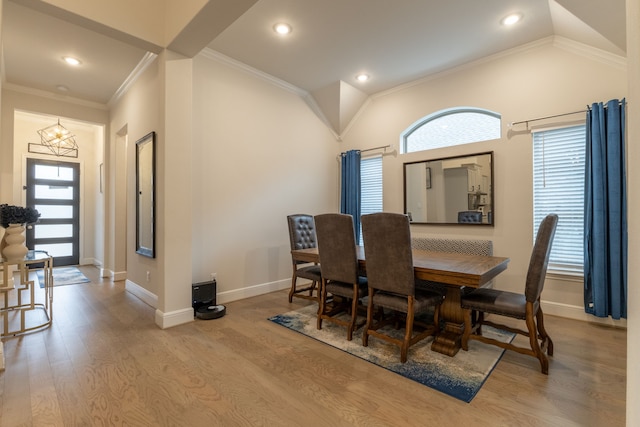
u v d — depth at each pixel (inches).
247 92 157.6
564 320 122.3
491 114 149.9
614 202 112.1
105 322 119.5
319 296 136.2
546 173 132.9
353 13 114.3
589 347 97.6
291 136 179.6
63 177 250.5
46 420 63.4
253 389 75.2
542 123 132.3
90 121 192.9
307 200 188.7
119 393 73.0
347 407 68.5
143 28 107.4
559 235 130.0
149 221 141.0
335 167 207.8
